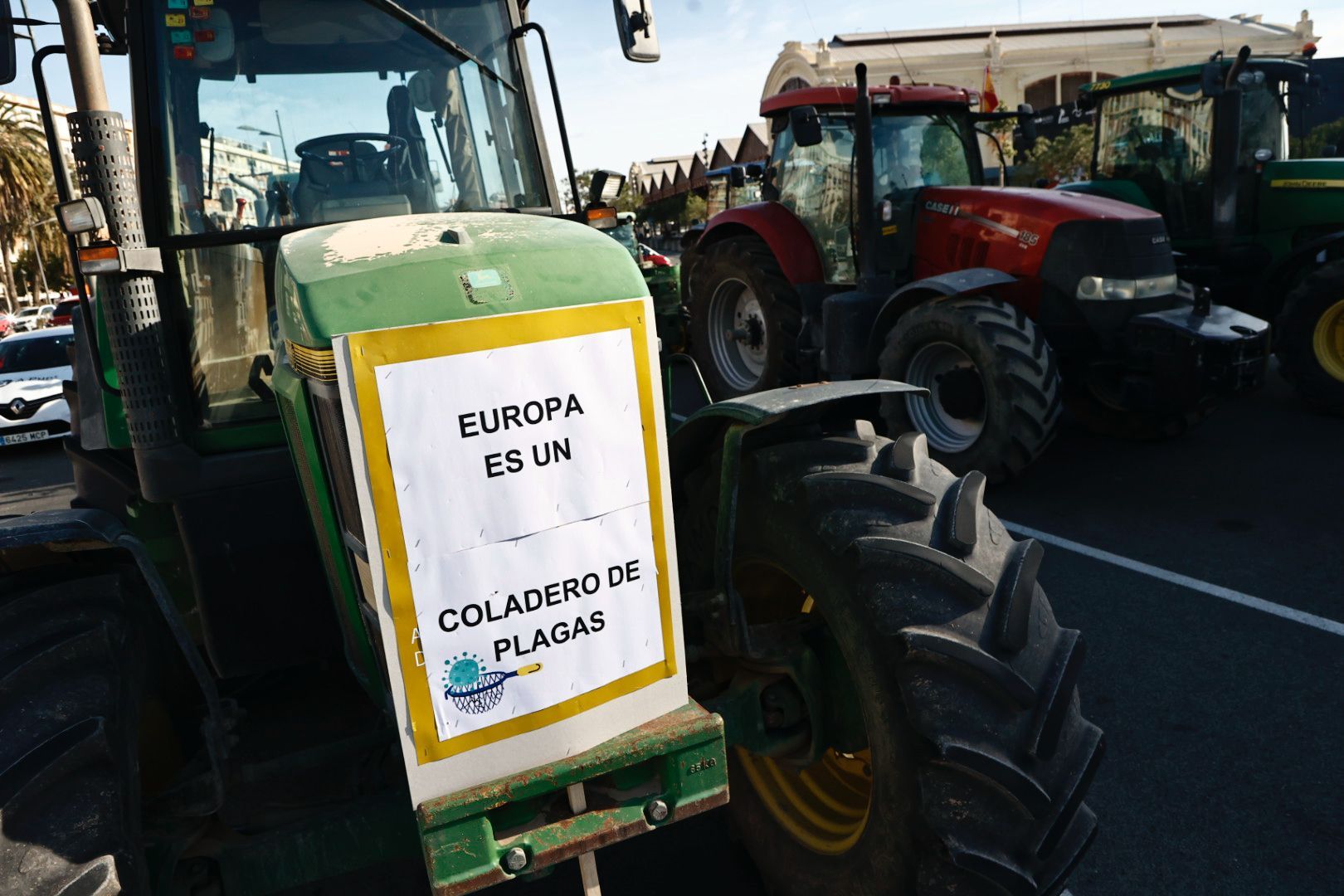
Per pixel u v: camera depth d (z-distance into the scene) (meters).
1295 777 2.72
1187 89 7.24
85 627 1.66
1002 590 1.77
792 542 1.95
